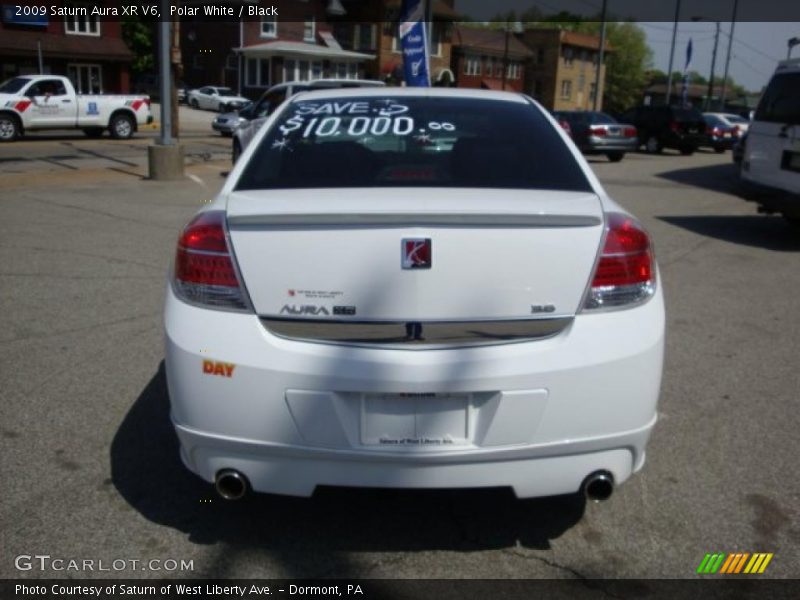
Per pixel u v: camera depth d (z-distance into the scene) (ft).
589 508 10.46
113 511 10.14
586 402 8.43
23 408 13.08
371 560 9.29
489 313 8.36
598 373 8.41
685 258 27.37
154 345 16.31
